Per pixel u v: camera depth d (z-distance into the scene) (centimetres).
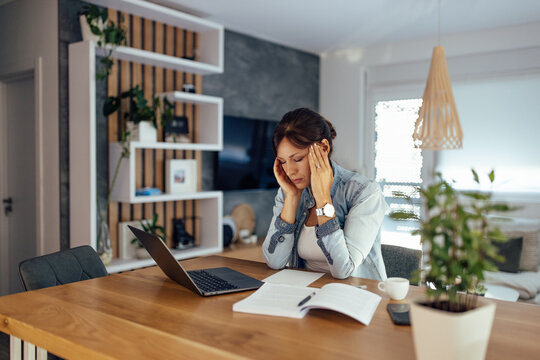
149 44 380
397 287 130
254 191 502
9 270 396
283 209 176
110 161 350
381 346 97
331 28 465
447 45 489
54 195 335
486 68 474
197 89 421
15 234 390
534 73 448
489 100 473
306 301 124
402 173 526
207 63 415
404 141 525
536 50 447
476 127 480
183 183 395
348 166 562
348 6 398
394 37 499
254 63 496
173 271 145
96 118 346
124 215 362
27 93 373
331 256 155
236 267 176
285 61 535
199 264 181
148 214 383
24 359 124
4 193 394
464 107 487
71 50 325
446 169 495
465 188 483
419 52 506
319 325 110
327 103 580
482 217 82
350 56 558
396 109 532
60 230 332
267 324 111
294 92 549
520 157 457
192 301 131
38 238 346
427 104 321
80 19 323
